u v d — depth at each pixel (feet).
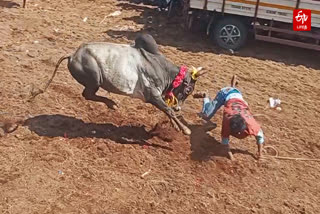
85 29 44.42
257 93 34.96
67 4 51.08
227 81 36.22
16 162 24.88
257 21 42.06
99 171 24.72
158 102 25.70
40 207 22.12
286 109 32.99
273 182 25.30
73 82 33.60
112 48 25.53
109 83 25.40
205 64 39.06
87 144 26.73
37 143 26.45
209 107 28.12
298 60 41.91
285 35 42.14
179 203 23.16
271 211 23.25
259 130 25.55
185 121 29.76
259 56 41.98
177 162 25.99
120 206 22.58
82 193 23.18
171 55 40.19
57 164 24.97
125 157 25.93
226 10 41.70
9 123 28.04
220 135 28.73
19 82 32.94
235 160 26.55
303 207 23.58
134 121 29.43
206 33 44.62
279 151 27.96
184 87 26.08
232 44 42.50
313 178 25.93
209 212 22.80
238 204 23.44
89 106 30.66
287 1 40.37
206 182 24.73
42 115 29.14
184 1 44.98
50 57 37.27
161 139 27.89
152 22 47.60
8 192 22.85
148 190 23.79
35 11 47.85
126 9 50.88
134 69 25.35
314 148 28.66
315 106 33.83
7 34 41.34
